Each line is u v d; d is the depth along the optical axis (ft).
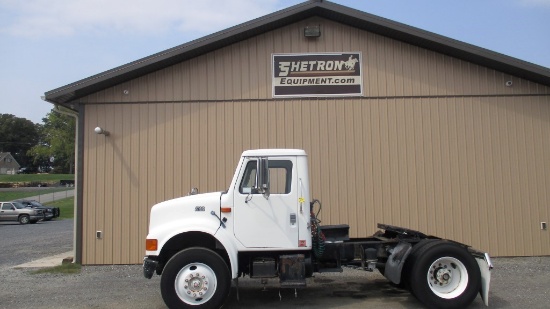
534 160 40.83
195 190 27.63
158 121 40.81
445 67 41.32
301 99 40.98
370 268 27.17
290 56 41.14
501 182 40.57
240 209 25.05
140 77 41.09
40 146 314.55
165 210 25.45
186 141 40.70
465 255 24.68
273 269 24.94
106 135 40.60
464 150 40.75
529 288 29.32
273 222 25.02
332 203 40.19
